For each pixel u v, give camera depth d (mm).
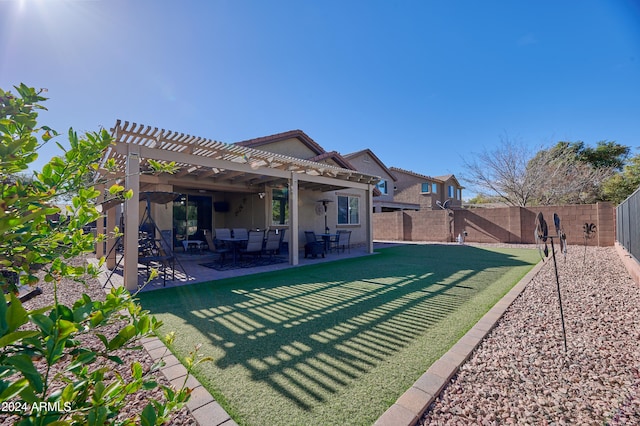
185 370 2500
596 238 11641
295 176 8336
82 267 1492
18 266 1263
